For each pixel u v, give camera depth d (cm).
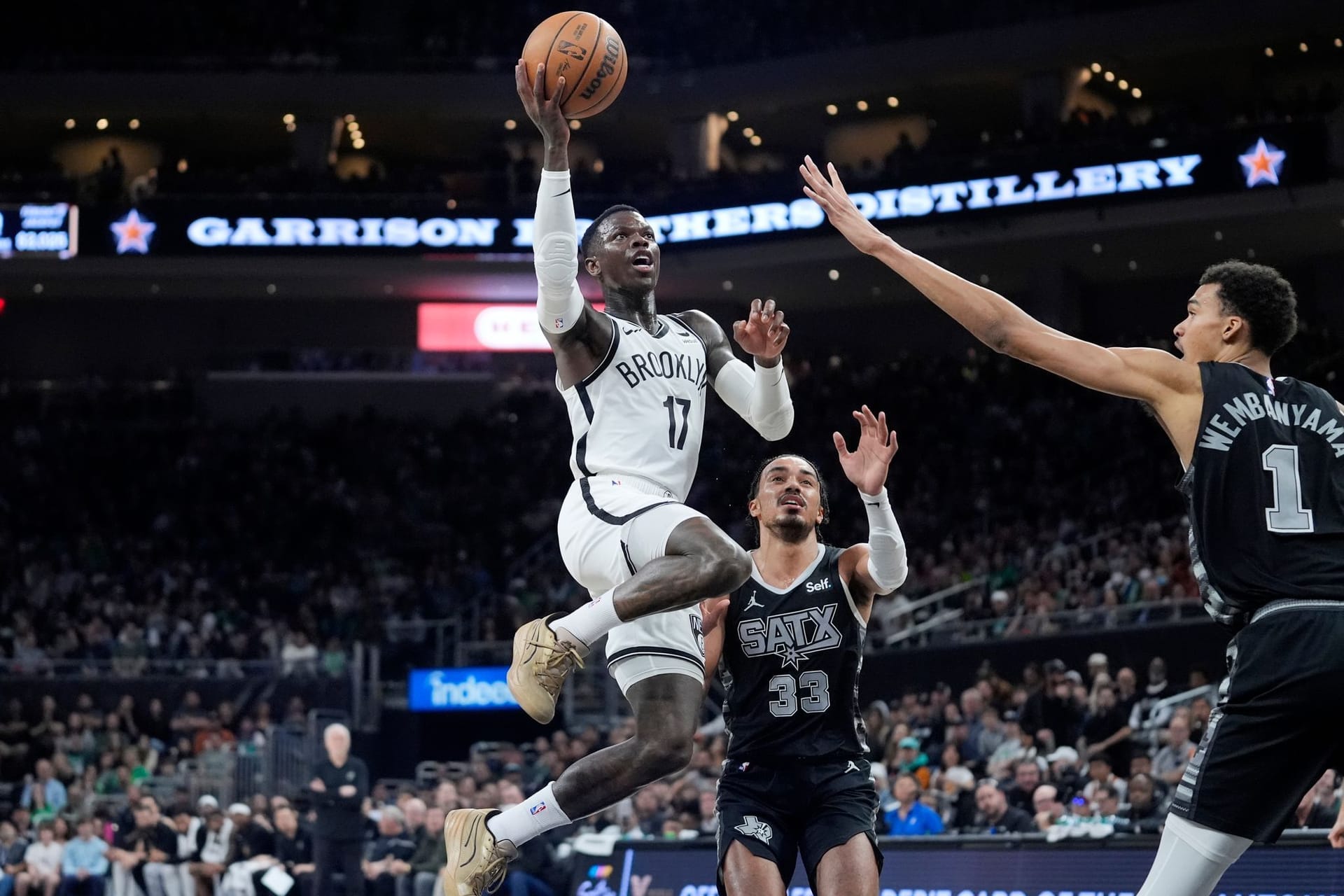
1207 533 401
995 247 2762
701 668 509
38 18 3150
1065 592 1947
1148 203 2520
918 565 2288
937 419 2767
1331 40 2697
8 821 1803
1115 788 1148
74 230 2911
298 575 2692
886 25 2988
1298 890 731
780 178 2781
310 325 3394
